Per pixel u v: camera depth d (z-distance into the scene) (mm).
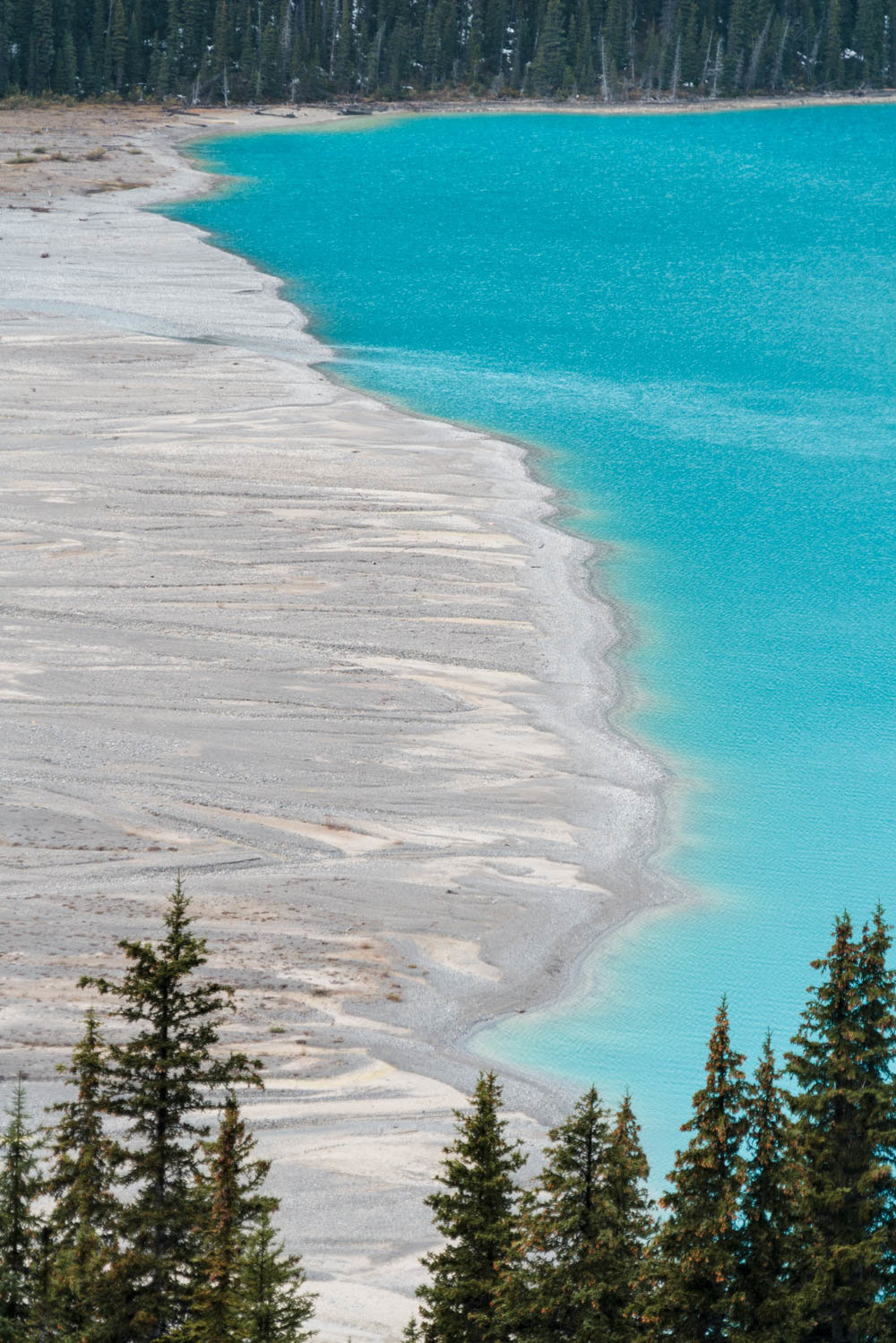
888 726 110062
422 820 94000
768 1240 42406
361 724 105188
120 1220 47281
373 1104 67438
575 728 107375
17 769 96625
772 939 84250
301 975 76938
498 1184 45688
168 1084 48344
